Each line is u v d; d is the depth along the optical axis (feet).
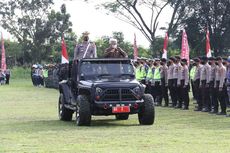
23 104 94.79
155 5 171.63
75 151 40.11
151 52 177.47
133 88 57.31
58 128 56.08
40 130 54.29
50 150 40.73
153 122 58.75
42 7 276.41
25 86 176.55
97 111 56.75
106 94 56.65
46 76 168.76
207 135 49.06
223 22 168.66
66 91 64.44
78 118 58.03
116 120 65.46
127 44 210.38
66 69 66.64
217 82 72.90
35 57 280.10
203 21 170.09
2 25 276.41
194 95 96.89
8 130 54.44
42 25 277.03
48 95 122.83
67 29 278.67
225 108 72.28
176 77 85.81
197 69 80.48
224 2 166.71
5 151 40.45
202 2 167.32
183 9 169.37
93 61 61.82
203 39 171.01
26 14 276.62
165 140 45.70
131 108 57.00
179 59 86.58
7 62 285.64
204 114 72.90
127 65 61.87
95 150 40.50
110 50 65.26
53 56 274.16
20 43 279.28
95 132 51.93
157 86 91.71
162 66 90.84
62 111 65.05
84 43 66.59
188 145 42.78
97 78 60.39
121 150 40.42
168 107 87.92
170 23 171.73
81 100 57.52
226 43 169.78
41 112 78.33
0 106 90.22
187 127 56.18
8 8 275.18
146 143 44.01
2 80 192.65
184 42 97.96
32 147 42.37
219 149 40.65
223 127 56.08
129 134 50.03
